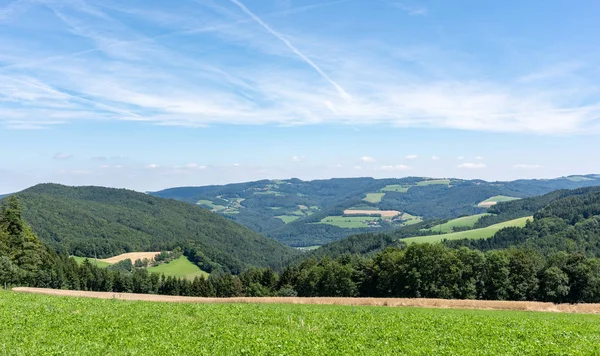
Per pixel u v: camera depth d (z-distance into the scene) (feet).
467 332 89.66
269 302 171.01
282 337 79.36
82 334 76.33
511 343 78.18
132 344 70.18
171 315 101.14
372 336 83.87
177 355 64.69
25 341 68.44
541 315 136.36
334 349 71.97
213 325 90.94
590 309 156.04
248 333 82.28
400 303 165.99
